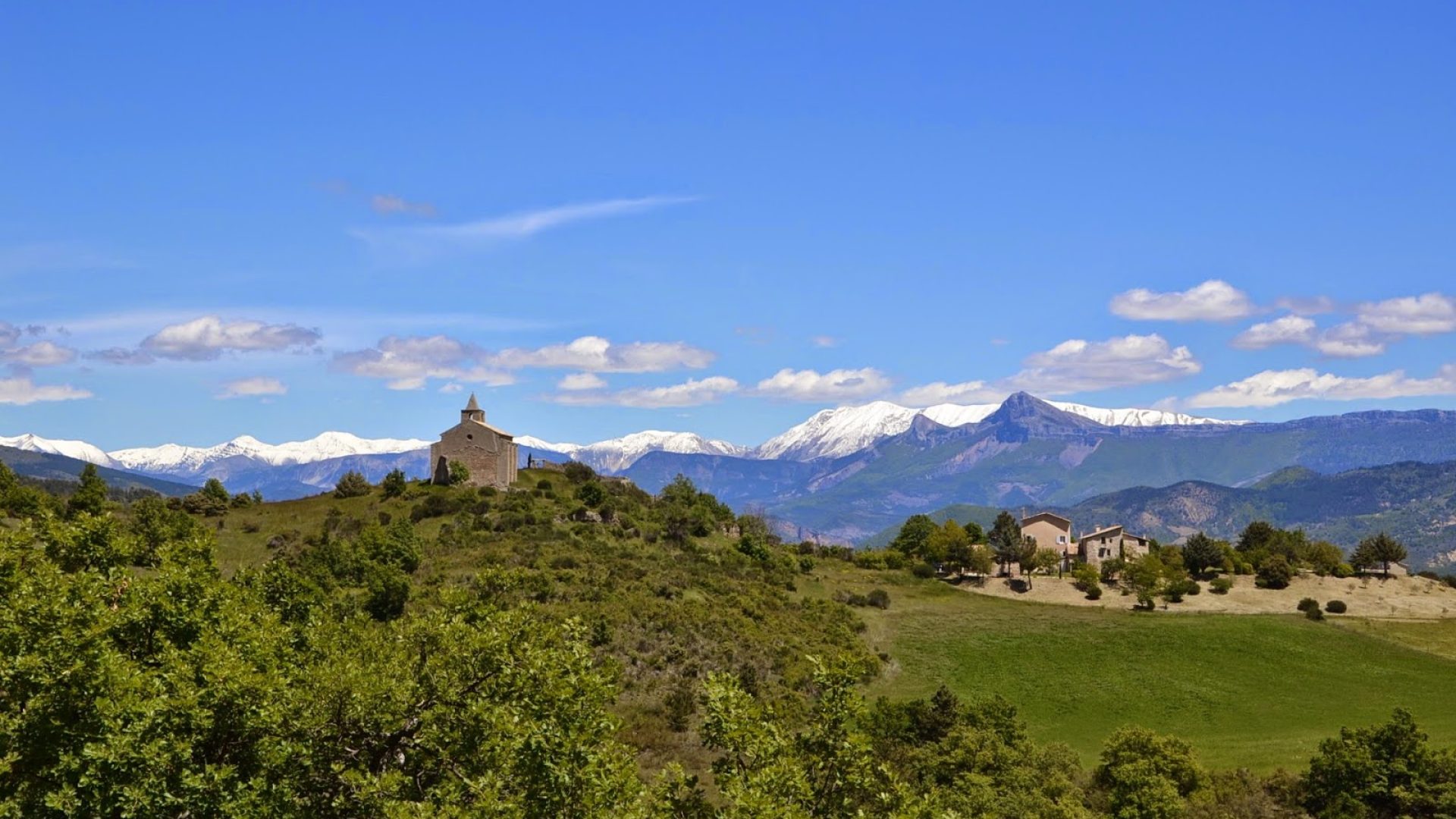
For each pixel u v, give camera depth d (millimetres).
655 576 114438
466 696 32562
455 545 117062
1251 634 129250
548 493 146875
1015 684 108062
